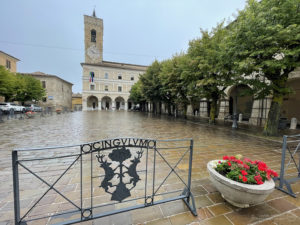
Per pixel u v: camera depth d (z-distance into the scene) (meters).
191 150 1.93
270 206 1.96
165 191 2.29
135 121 11.65
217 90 9.94
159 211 1.83
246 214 1.80
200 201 2.04
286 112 12.70
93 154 3.89
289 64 5.15
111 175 1.56
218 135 6.78
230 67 7.52
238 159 2.07
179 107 16.30
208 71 8.69
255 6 5.34
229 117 13.52
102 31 36.03
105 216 1.55
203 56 8.98
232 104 16.84
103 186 1.53
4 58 24.09
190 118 15.55
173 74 13.03
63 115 16.98
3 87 16.33
